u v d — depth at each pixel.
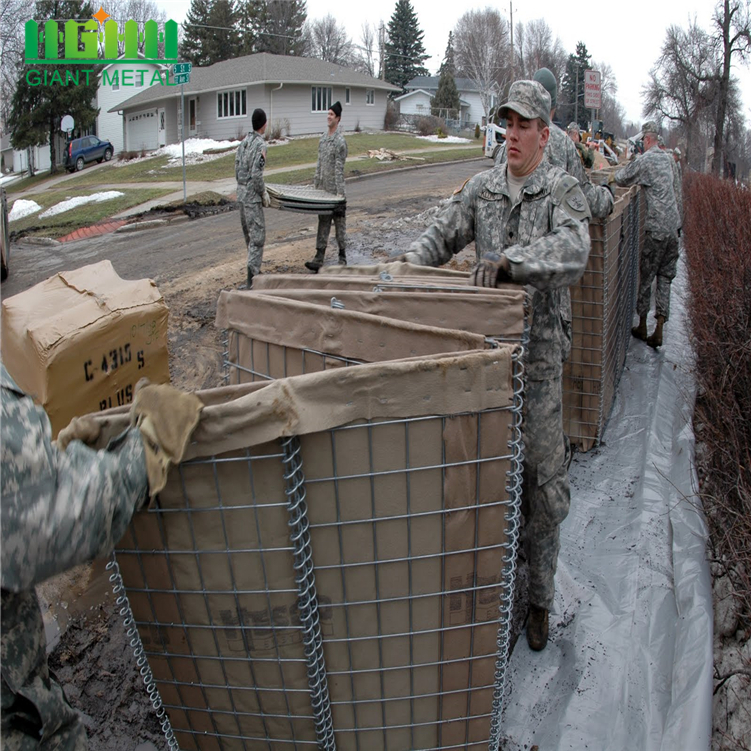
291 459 1.67
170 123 35.56
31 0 37.84
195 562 1.81
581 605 3.13
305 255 9.37
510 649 2.83
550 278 2.41
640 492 4.04
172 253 11.19
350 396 1.67
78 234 14.70
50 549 1.18
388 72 77.06
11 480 1.14
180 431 1.49
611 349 4.92
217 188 19.16
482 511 1.83
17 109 38.44
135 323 2.84
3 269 11.20
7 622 1.34
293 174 19.41
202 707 2.01
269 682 1.93
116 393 2.80
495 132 24.38
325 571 1.83
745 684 2.53
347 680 1.95
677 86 39.94
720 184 9.48
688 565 3.28
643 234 6.96
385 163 22.05
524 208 2.72
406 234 10.55
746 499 3.09
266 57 34.38
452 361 1.70
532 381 2.68
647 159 6.34
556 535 2.75
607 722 2.54
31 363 2.56
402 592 1.87
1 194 10.91
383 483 1.76
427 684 1.97
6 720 1.35
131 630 1.93
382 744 2.04
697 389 5.55
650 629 2.99
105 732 2.43
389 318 2.10
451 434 1.74
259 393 1.60
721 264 5.15
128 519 1.34
